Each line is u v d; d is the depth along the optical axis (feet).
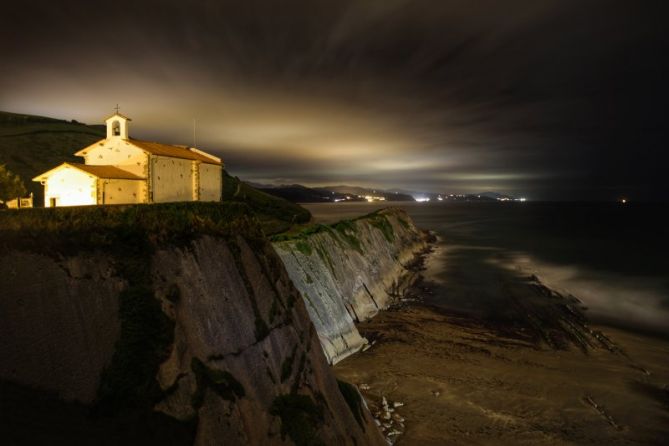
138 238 39.09
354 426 51.83
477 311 129.49
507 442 60.90
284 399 43.86
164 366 34.91
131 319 35.04
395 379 80.69
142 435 31.24
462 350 96.17
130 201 91.61
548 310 130.82
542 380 80.84
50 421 28.25
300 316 55.93
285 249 104.22
